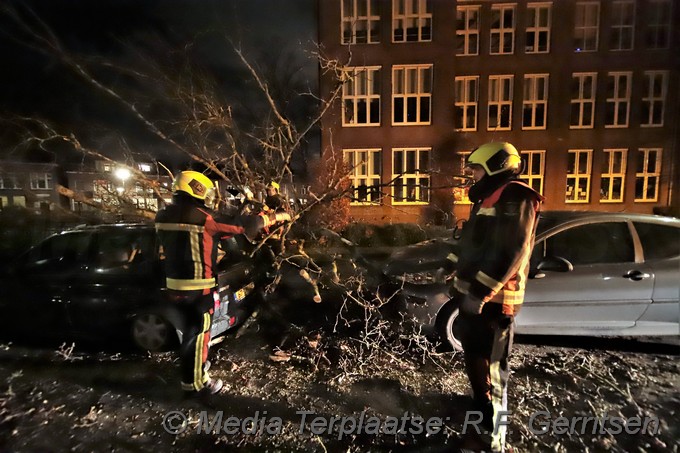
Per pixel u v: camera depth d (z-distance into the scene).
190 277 2.45
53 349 3.59
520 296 2.04
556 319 3.33
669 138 14.57
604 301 3.28
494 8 14.35
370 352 3.35
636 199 15.06
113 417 2.48
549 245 3.38
